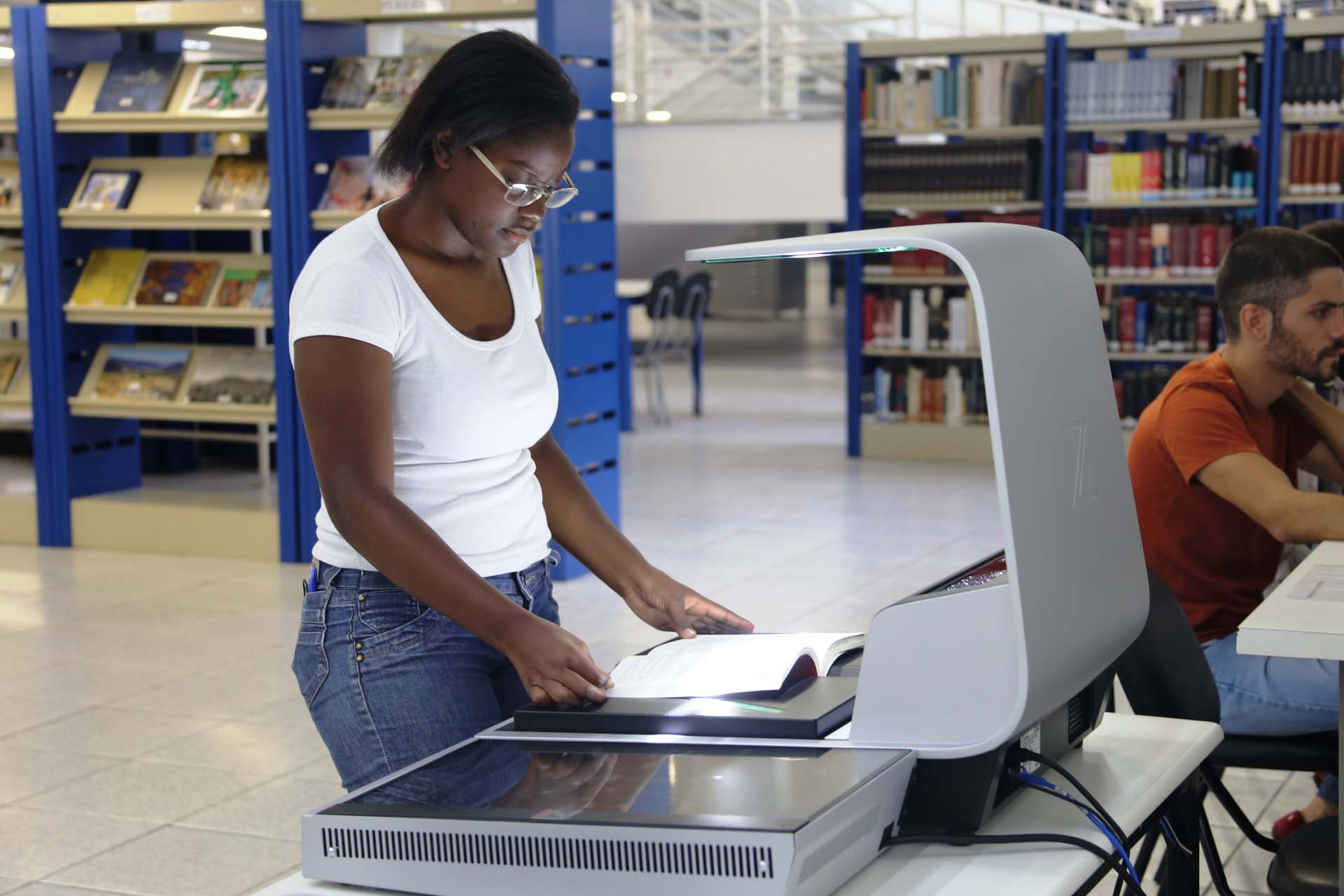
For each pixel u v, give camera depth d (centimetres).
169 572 567
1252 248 245
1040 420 121
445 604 146
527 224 154
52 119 591
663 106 1200
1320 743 233
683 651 148
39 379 608
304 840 117
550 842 109
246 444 750
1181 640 208
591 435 561
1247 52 730
